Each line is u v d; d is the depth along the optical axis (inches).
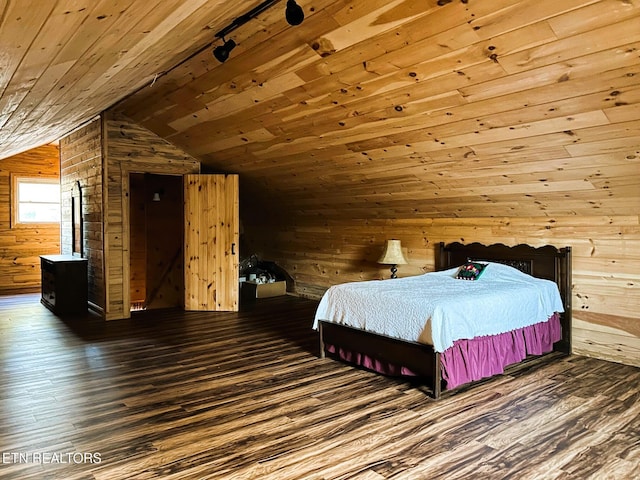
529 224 182.5
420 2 104.8
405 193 201.9
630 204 149.5
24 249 334.3
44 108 155.6
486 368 140.3
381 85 136.5
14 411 117.6
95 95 163.6
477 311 138.1
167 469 90.0
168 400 125.8
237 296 251.1
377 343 146.8
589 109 116.8
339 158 192.1
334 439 103.3
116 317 231.6
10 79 101.7
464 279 181.8
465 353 134.7
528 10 97.1
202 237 250.4
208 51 148.7
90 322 223.3
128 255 235.1
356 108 151.9
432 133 150.3
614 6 90.0
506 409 120.0
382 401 125.8
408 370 137.3
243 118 187.0
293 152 202.8
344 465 91.9
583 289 168.1
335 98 150.9
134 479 86.4
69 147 282.7
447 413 117.6
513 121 131.0
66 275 241.9
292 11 107.9
